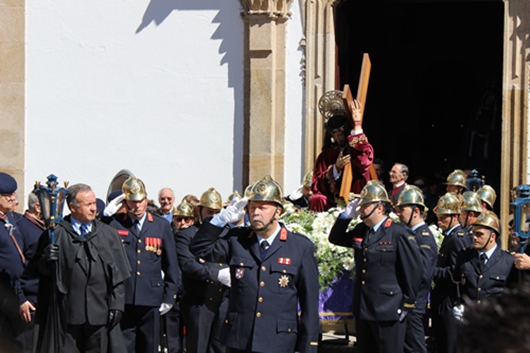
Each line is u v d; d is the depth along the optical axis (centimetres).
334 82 1062
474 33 1767
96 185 1101
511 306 184
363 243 620
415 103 1762
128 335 643
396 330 605
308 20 1050
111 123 1098
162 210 910
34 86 1109
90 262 559
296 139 1060
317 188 912
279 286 501
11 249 648
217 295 656
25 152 1109
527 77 1005
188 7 1080
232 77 1071
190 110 1083
